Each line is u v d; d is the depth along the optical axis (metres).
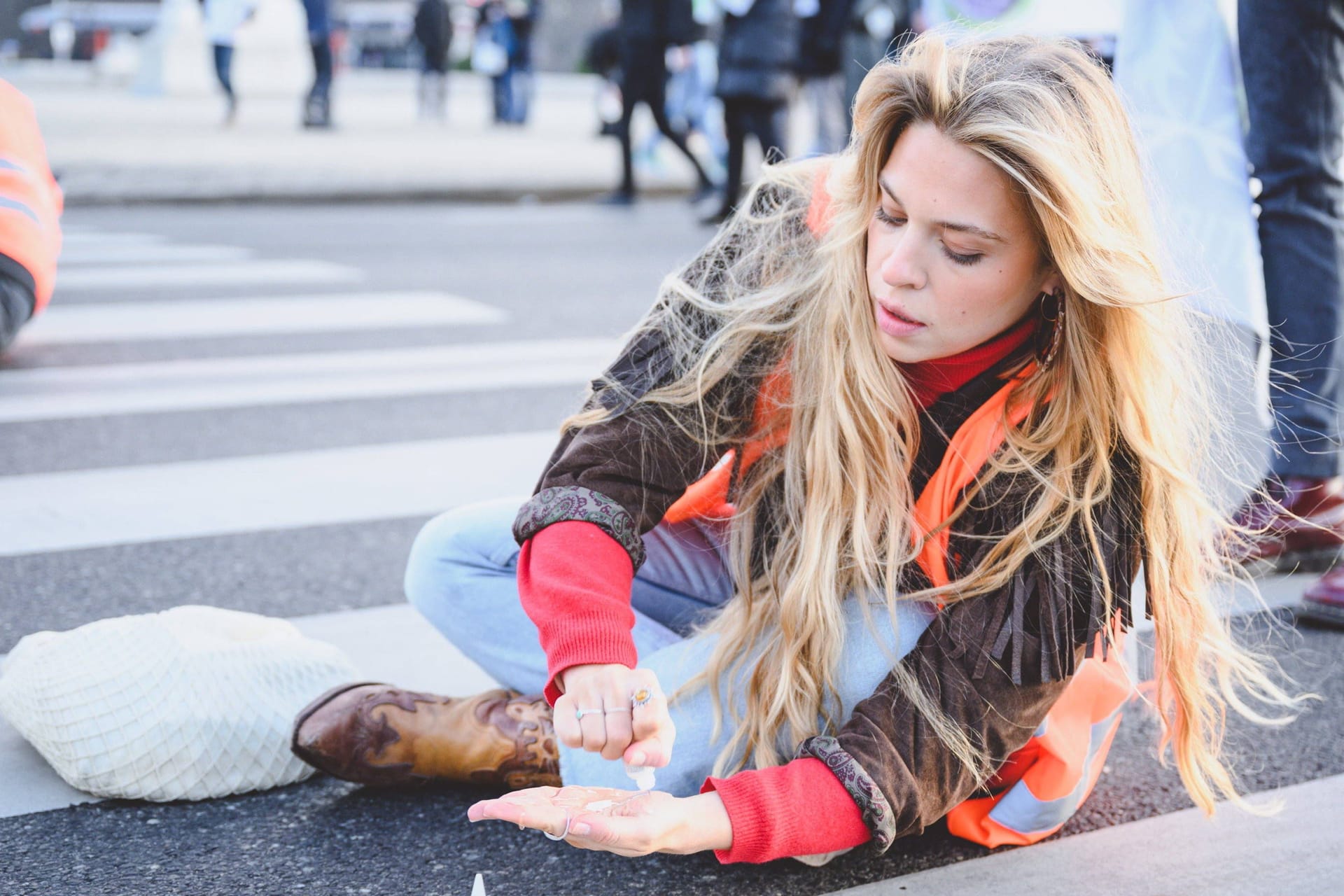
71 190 8.20
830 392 1.52
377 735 1.75
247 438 3.58
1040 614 1.50
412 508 3.08
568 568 1.44
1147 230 1.43
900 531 1.56
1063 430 1.50
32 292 2.95
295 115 14.27
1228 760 2.02
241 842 1.71
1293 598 2.63
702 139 11.00
